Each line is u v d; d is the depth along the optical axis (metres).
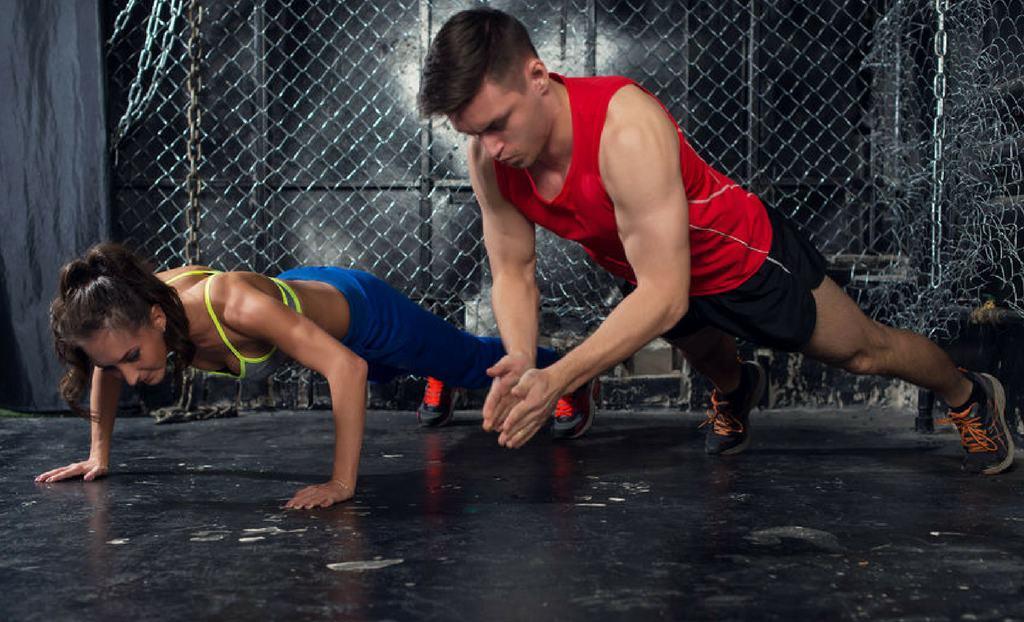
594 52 3.85
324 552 1.70
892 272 3.69
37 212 3.68
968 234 3.08
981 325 3.10
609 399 3.83
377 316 2.50
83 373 2.11
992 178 2.97
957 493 2.21
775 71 3.88
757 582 1.52
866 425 3.41
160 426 3.44
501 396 1.54
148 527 1.90
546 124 1.71
